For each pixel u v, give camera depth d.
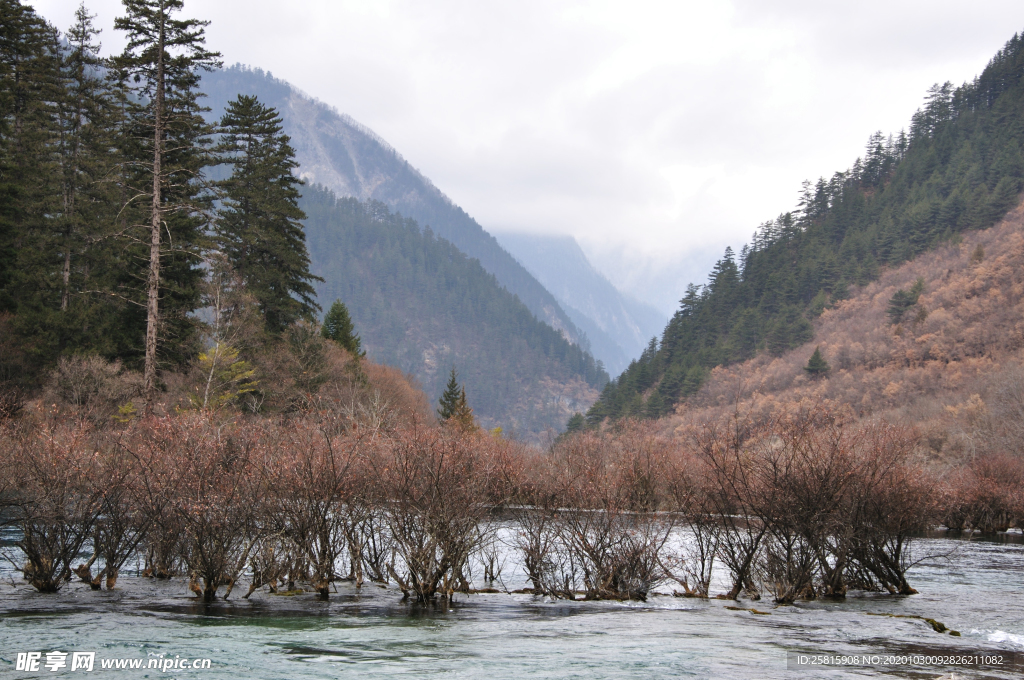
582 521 12.69
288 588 12.00
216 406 30.08
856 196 183.38
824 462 12.51
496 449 20.45
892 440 13.30
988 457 35.78
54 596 11.02
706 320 158.38
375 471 12.55
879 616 10.91
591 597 12.26
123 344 36.53
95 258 40.06
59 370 30.94
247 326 37.81
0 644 8.31
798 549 12.57
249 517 11.57
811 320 135.88
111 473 12.09
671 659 8.27
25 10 41.59
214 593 11.29
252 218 43.44
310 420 22.03
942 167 180.75
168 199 35.41
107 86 42.47
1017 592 13.48
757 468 12.75
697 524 12.91
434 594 11.85
